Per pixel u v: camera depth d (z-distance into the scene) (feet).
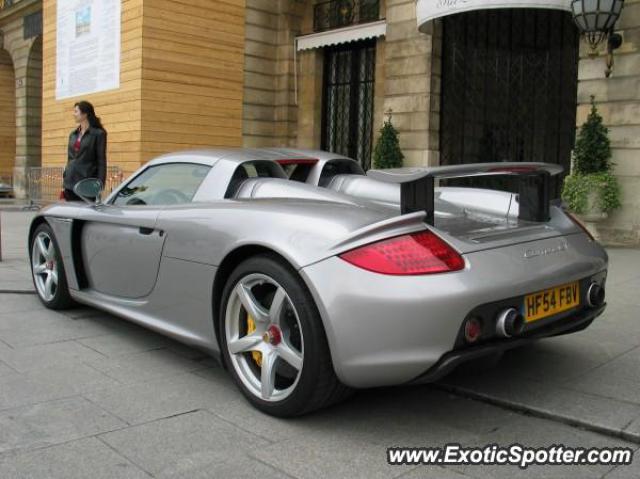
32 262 17.13
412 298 8.55
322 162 13.79
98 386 11.23
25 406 10.28
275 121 48.65
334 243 9.11
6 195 70.79
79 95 47.93
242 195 12.23
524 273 9.48
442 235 9.33
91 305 14.76
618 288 19.44
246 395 10.34
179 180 13.30
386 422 9.89
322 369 9.24
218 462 8.51
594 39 28.48
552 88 35.47
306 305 9.23
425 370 8.80
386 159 37.52
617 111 28.68
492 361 11.18
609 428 9.45
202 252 11.05
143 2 41.27
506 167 10.54
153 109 42.16
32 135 70.74
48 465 8.34
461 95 37.14
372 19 42.96
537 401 10.50
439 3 30.94
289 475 8.21
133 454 8.70
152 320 12.58
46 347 13.44
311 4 47.21
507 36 35.99
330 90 47.06
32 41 67.72
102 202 14.97
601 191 27.89
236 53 46.03
